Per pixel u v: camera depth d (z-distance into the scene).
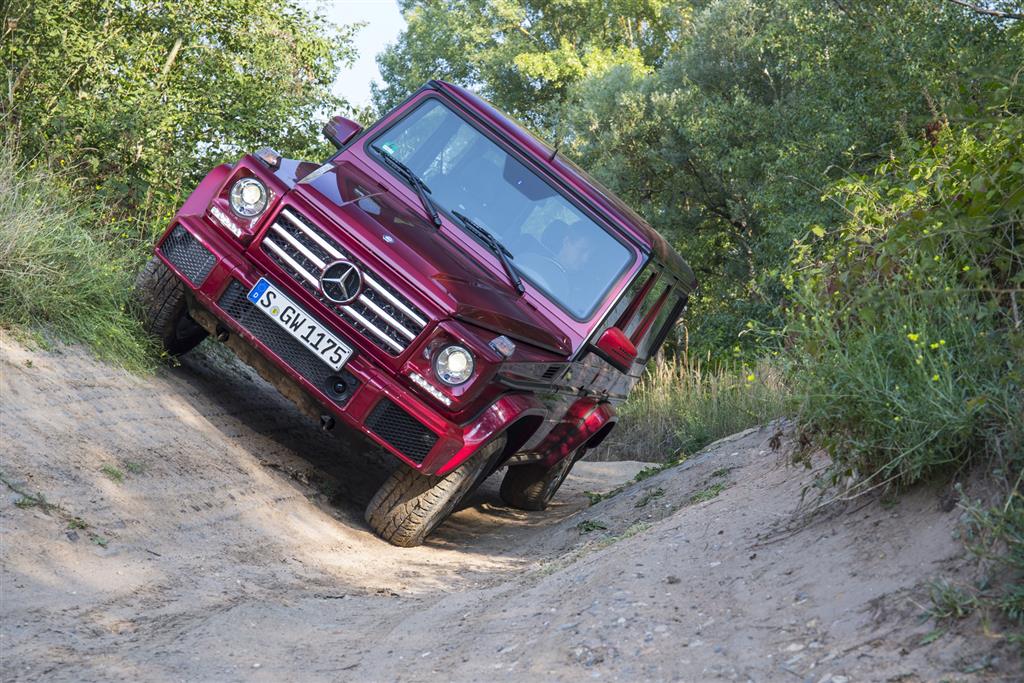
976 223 3.71
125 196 8.05
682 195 24.31
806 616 3.00
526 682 2.96
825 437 3.69
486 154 6.55
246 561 4.56
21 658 3.04
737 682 2.69
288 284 5.45
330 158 6.57
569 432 7.27
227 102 11.16
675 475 7.05
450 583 5.00
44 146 7.51
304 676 3.22
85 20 9.42
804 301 3.80
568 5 40.62
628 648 3.06
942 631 2.65
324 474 6.48
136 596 3.78
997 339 3.45
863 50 11.22
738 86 22.06
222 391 6.97
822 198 4.98
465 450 5.30
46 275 5.80
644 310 7.02
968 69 4.29
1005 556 2.76
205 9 10.87
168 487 4.88
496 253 6.08
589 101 26.20
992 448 3.20
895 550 3.17
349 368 5.31
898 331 3.49
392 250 5.30
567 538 6.09
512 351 5.22
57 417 4.87
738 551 3.69
